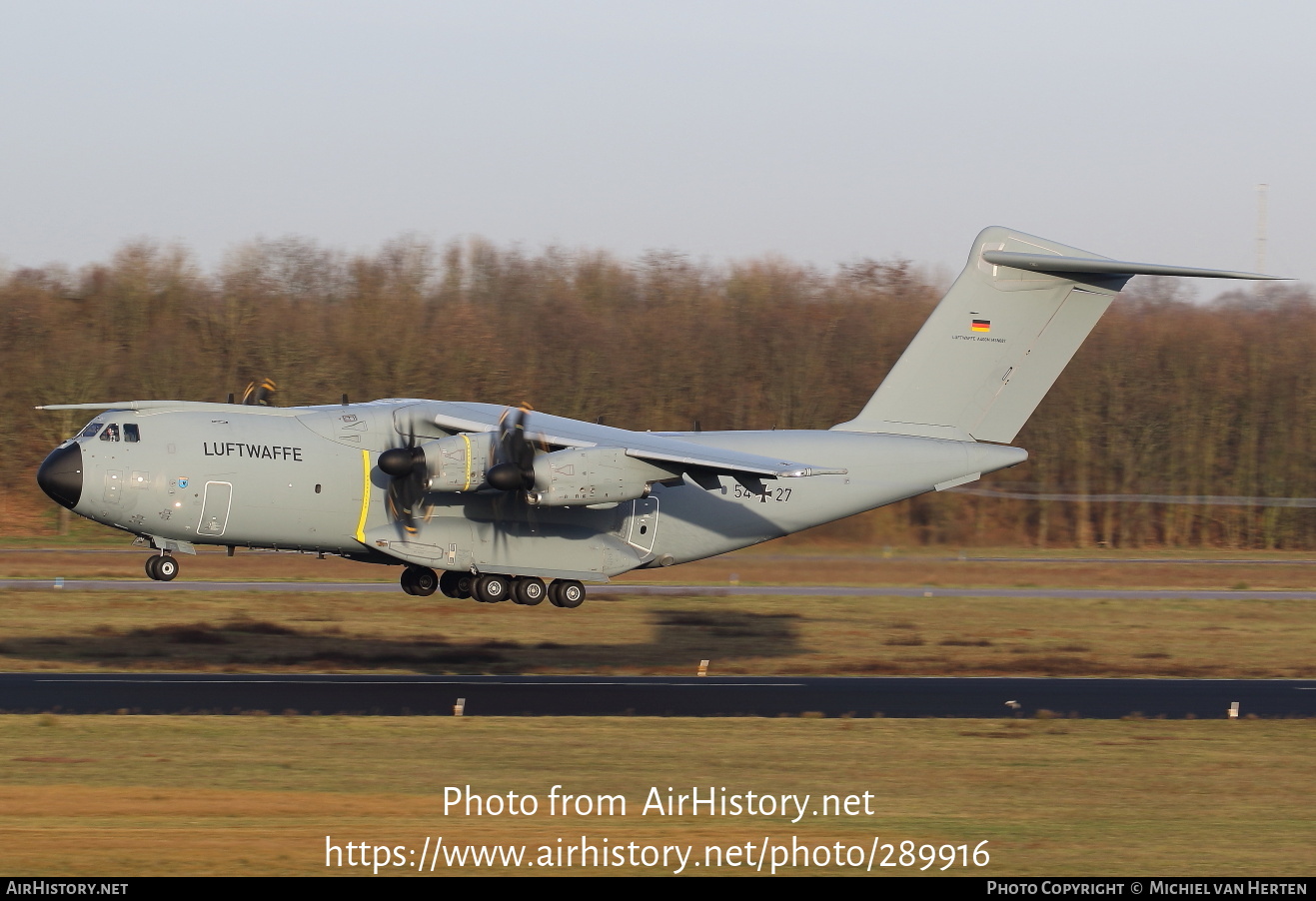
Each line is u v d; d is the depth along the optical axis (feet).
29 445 435.94
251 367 449.06
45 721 161.38
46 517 428.56
